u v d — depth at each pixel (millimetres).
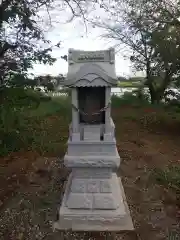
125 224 4590
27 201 5371
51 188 5898
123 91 16719
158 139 9953
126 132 10758
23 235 4406
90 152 4520
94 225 4566
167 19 10273
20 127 6770
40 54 5812
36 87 5844
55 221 4711
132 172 6883
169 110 12938
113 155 4508
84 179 4652
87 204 4617
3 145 6477
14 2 5246
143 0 11852
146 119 12484
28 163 7324
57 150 8312
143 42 12664
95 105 4598
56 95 14062
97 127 4547
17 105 5590
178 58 9539
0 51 5457
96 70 4230
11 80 5434
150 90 14445
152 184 6203
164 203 5410
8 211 5047
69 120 11977
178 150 8789
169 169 7074
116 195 4820
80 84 4297
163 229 4590
